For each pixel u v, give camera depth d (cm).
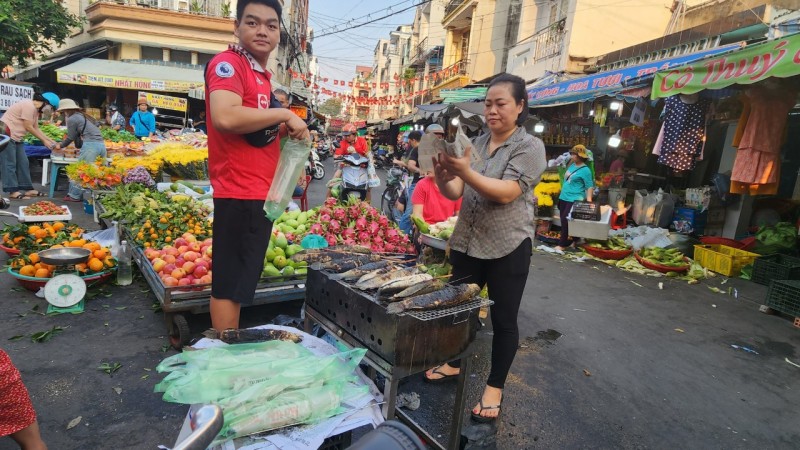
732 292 578
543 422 282
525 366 353
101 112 1817
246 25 215
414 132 711
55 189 862
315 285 237
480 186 209
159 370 151
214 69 204
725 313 502
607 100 838
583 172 774
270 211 221
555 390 321
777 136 575
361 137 758
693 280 617
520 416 286
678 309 509
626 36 1182
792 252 664
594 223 739
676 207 830
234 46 216
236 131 202
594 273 654
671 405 312
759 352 404
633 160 1003
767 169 582
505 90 239
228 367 151
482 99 1334
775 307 496
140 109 1266
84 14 2052
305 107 1859
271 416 140
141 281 456
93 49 1848
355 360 171
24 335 329
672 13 1171
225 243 231
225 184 226
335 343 255
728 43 813
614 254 727
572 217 760
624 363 369
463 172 199
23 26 1512
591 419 289
